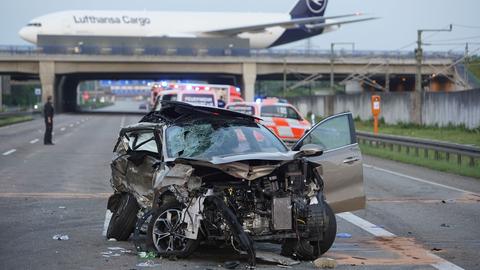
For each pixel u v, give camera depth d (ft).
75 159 173.58
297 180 61.46
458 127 282.56
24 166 155.33
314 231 61.41
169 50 566.77
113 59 563.07
